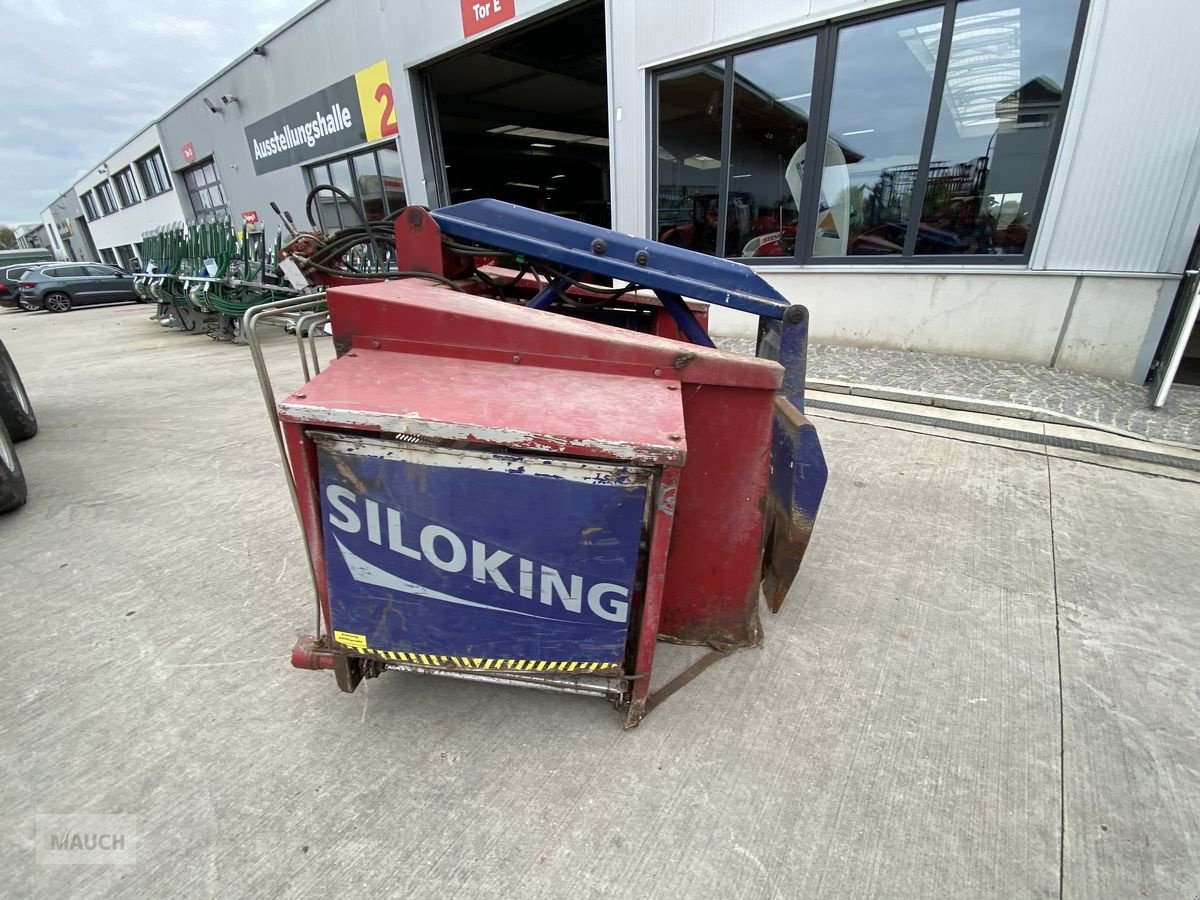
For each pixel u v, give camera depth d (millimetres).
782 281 5613
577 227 1954
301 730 1657
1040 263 4344
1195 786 1478
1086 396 4000
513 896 1240
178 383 5750
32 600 2254
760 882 1264
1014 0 4035
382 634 1519
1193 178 3668
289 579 2373
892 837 1355
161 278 8648
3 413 3873
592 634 1485
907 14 4434
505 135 13461
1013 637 1998
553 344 1484
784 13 4844
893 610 2148
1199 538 2525
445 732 1648
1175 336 3604
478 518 1342
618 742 1613
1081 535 2576
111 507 3012
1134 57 3672
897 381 4406
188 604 2221
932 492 2979
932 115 4551
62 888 1257
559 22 7160
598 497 1310
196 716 1708
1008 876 1274
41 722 1687
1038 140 4219
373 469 1312
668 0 5395
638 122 6000
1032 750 1578
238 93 11406
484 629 1491
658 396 1423
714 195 5898
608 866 1297
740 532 1773
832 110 4977
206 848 1340
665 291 2002
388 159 9102
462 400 1323
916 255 4922
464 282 2305
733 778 1503
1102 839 1351
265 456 3678
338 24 8586
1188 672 1835
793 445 1792
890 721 1674
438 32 7332
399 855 1323
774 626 2076
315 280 2260
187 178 15688
